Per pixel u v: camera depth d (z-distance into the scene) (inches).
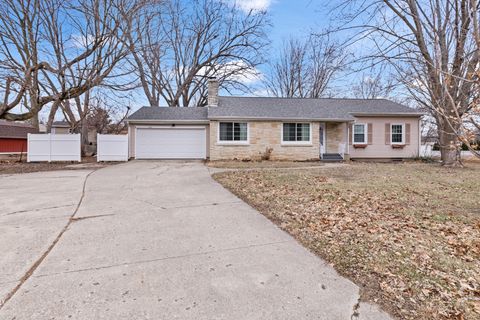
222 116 614.5
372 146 698.8
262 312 87.6
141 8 566.3
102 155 624.4
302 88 1140.5
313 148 644.1
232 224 175.8
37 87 536.7
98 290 99.5
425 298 95.8
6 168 488.7
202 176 379.6
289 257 128.3
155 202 232.4
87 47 526.9
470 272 113.2
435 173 417.4
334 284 105.0
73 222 178.1
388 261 123.5
